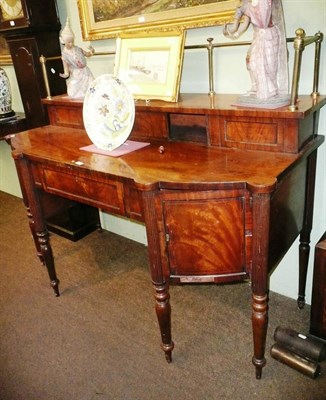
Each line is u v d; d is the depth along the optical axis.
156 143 1.40
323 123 1.30
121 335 1.52
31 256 2.16
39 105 2.05
